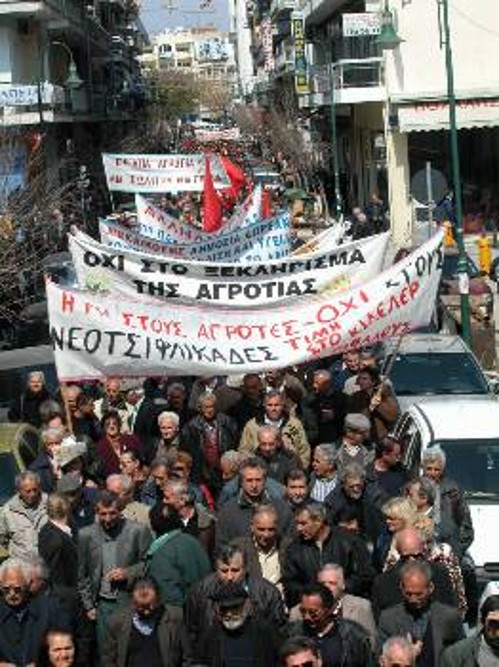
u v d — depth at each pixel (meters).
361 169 65.62
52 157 60.38
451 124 28.59
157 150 96.38
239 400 16.20
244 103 167.12
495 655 8.90
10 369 21.28
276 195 62.97
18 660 9.90
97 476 14.53
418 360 20.47
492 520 13.67
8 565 9.90
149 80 135.38
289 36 92.06
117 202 71.69
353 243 15.27
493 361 26.47
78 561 11.10
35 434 16.20
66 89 62.72
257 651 9.38
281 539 11.45
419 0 50.56
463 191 52.19
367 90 51.69
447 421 15.20
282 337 14.45
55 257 33.59
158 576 10.88
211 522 11.89
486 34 50.38
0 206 34.03
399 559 10.27
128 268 14.80
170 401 16.39
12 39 57.59
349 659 9.12
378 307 14.59
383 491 12.35
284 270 15.16
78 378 14.24
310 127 80.50
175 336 14.27
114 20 102.69
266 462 13.38
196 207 53.09
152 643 9.79
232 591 9.24
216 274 14.86
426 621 9.52
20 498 12.18
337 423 16.38
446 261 32.25
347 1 65.19
